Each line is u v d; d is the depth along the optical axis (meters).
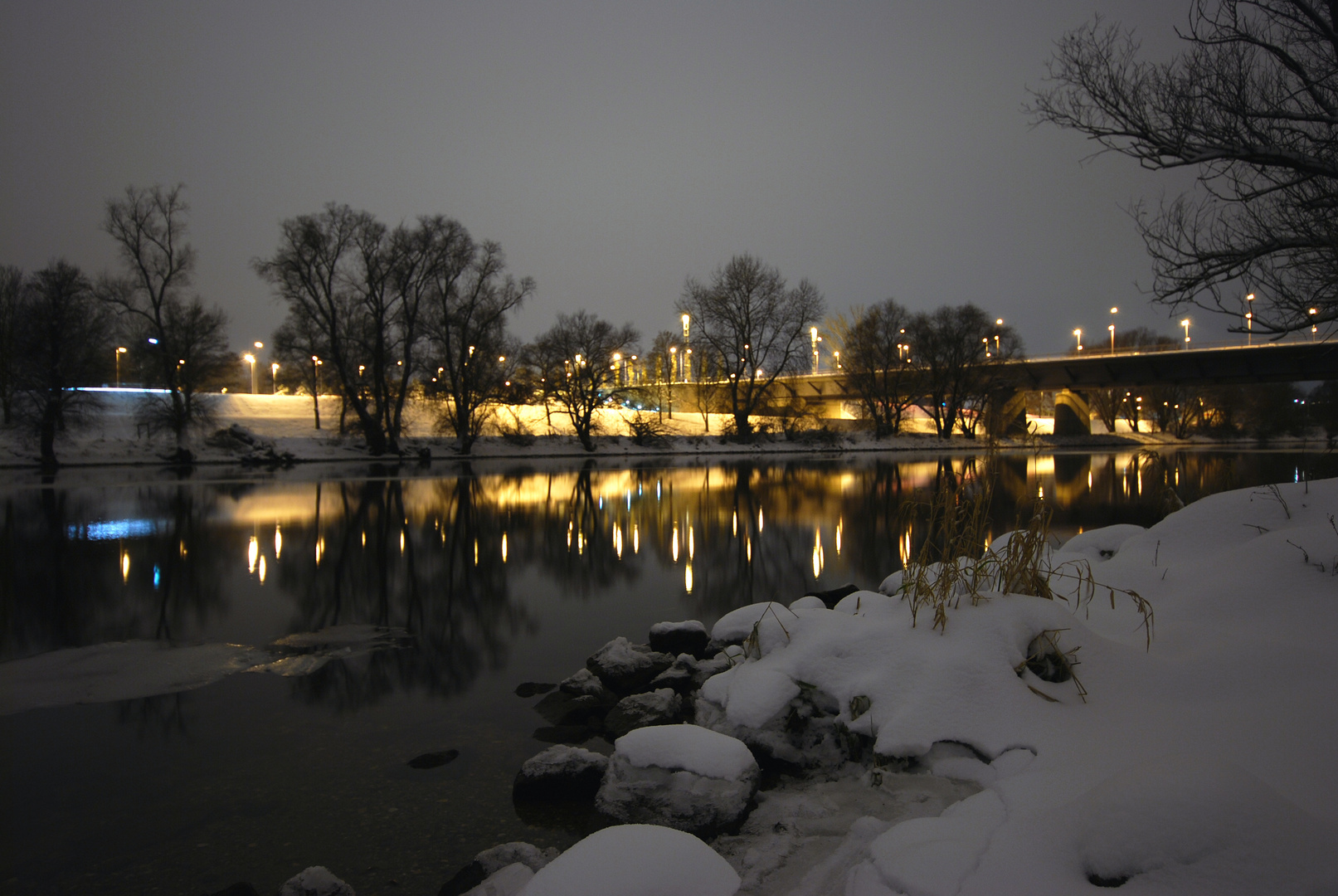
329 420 61.69
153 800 4.35
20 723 5.57
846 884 2.71
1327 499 6.09
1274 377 50.03
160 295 41.62
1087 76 8.78
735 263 59.94
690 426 72.06
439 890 3.42
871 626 4.79
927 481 29.62
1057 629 4.38
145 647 7.53
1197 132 8.18
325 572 11.49
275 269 43.50
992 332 63.75
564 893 2.44
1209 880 2.30
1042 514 5.06
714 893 2.53
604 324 54.97
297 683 6.44
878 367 68.75
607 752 4.91
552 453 54.09
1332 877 2.23
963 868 2.55
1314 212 8.18
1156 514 17.48
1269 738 3.37
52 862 3.73
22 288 42.03
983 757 3.69
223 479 31.59
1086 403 76.38
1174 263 8.87
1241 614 4.92
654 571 11.21
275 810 4.21
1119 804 2.59
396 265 46.62
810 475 33.31
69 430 42.53
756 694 4.51
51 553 13.28
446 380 51.94
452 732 5.32
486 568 11.64
